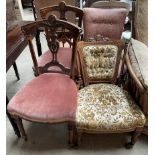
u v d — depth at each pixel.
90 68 1.55
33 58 1.49
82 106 1.34
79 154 1.44
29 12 4.15
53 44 1.39
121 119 1.26
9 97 1.96
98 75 1.58
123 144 1.51
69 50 1.89
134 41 1.69
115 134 1.59
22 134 1.49
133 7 1.92
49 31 1.33
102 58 1.52
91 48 1.49
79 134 1.35
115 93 1.45
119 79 1.62
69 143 1.46
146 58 1.43
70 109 1.23
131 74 1.33
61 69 1.51
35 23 1.31
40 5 2.49
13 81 2.23
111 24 1.82
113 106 1.33
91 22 1.82
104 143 1.52
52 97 1.30
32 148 1.50
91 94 1.44
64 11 1.80
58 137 1.58
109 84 1.59
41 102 1.27
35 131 1.63
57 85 1.40
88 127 1.27
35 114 1.22
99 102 1.36
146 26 1.79
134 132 1.35
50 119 1.21
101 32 1.84
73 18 2.55
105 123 1.25
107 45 1.50
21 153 1.46
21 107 1.26
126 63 1.46
